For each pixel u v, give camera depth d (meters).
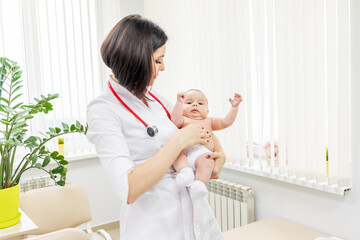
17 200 2.10
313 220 2.31
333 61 2.03
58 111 3.27
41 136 3.18
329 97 2.05
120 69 1.08
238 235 2.22
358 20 1.92
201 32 2.89
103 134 1.07
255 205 2.71
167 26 3.29
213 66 2.80
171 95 3.33
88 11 3.34
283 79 2.32
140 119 1.18
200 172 1.22
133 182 1.00
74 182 3.38
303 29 2.13
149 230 1.15
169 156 1.05
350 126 2.04
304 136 2.25
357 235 2.07
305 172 2.25
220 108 2.80
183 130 1.12
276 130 2.46
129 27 1.07
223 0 2.65
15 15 3.06
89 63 3.38
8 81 3.00
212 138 1.40
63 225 2.43
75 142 3.38
